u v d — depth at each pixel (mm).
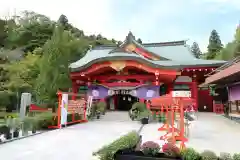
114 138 10141
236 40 43062
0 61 37031
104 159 5598
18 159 6809
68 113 14484
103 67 20188
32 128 11234
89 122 16141
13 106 25750
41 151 7766
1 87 26812
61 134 11242
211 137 10398
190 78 23625
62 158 6883
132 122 16000
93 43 56844
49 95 16266
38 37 50969
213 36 65062
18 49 44938
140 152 5668
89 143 9078
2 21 51406
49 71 16516
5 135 9578
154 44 31625
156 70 19312
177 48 30016
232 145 8773
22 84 25875
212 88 25828
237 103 16672
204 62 23109
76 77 21906
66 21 66938
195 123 15258
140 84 20328
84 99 17359
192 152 5137
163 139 9688
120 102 27516
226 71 14047
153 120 16344
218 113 22500
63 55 17203
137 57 19125
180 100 8766
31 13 62188
